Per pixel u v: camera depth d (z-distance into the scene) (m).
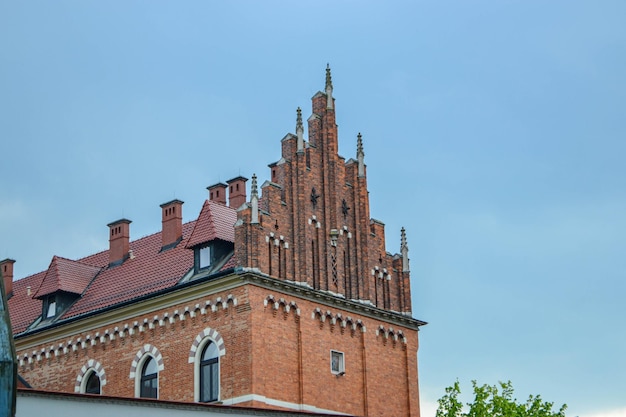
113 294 52.06
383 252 51.50
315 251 47.59
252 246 44.41
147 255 54.50
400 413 49.62
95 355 49.97
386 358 49.84
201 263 47.53
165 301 47.19
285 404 43.81
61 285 53.78
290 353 44.81
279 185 46.94
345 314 48.09
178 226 54.16
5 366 18.03
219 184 55.88
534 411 52.62
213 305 45.09
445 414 51.59
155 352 47.16
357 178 50.94
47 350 52.28
